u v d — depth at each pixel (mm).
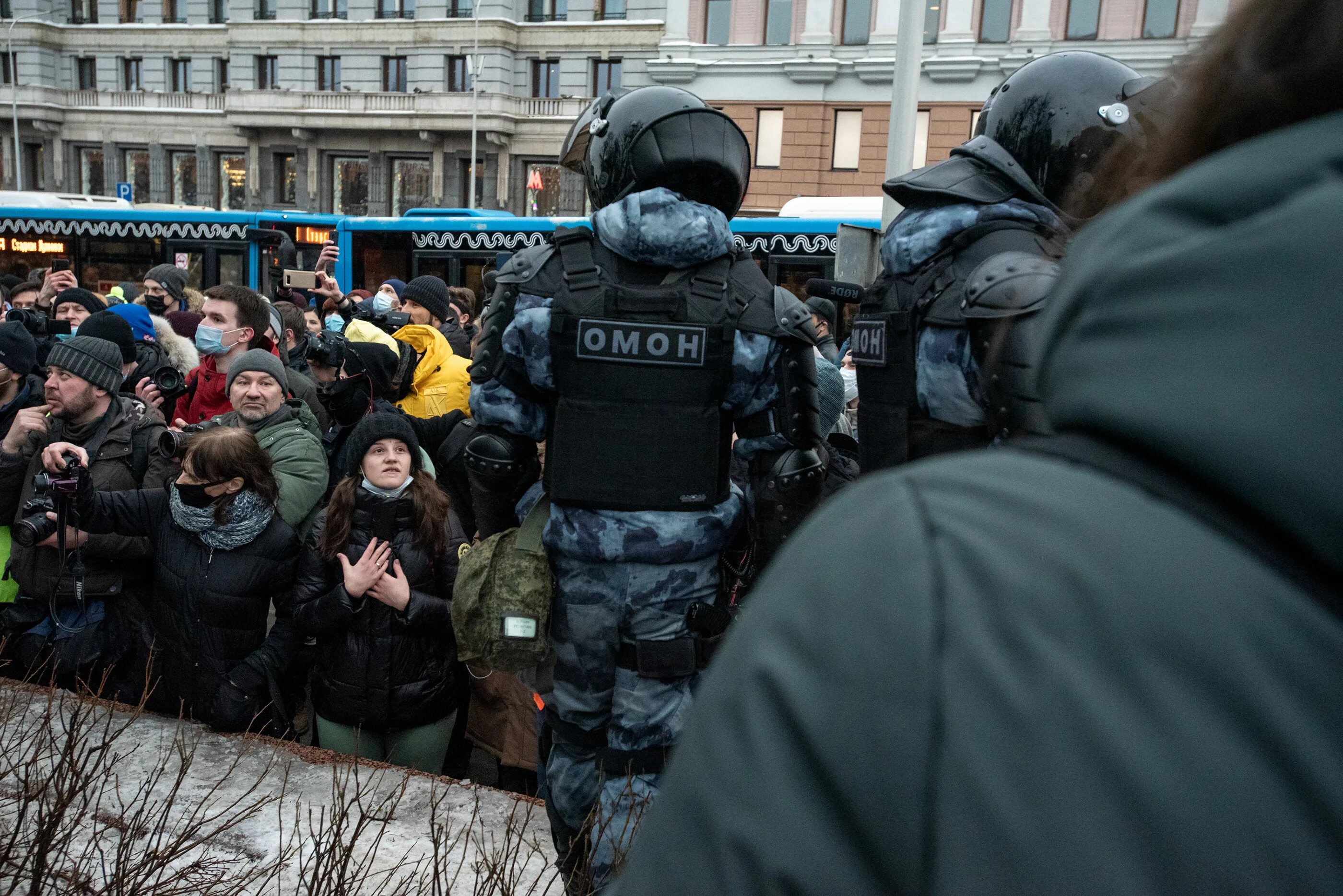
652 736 2232
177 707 3340
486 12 35344
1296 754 340
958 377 2154
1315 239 357
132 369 5082
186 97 40000
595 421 2170
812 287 3014
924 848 382
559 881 2590
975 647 387
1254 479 357
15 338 4191
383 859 2598
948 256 2256
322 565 3322
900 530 432
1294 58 421
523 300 2242
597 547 2172
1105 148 2207
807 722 417
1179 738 348
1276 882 331
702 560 2258
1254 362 363
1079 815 349
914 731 389
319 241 15398
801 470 2287
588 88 35469
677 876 446
